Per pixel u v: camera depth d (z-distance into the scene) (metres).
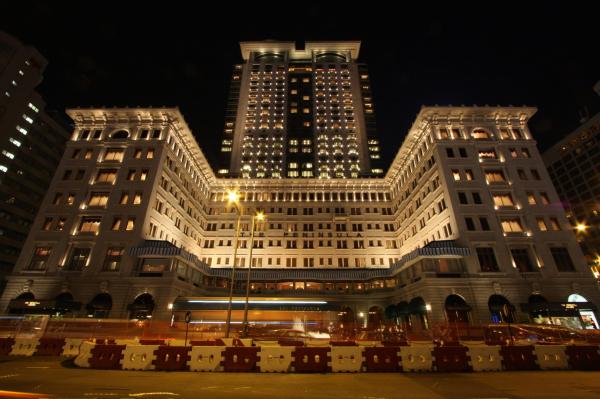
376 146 98.12
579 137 101.25
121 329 29.02
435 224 50.00
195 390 10.99
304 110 104.06
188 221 59.91
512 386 11.94
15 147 77.94
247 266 64.62
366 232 67.81
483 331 27.08
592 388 11.58
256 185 72.06
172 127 54.22
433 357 15.48
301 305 43.53
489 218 44.56
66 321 27.08
